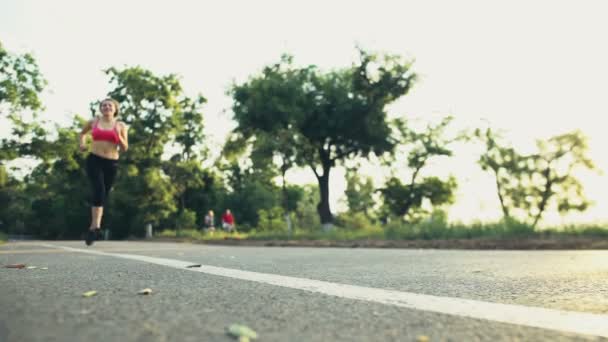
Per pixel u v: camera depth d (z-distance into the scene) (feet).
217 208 218.38
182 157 147.84
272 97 107.34
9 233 288.92
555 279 10.84
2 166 109.60
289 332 5.06
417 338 4.87
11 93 103.04
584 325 5.67
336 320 5.77
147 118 136.26
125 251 25.53
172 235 128.98
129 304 6.51
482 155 141.59
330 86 112.47
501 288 9.14
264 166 117.19
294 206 242.99
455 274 12.03
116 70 134.31
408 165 135.33
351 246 45.37
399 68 111.24
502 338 4.93
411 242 44.96
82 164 152.46
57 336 4.48
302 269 13.19
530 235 44.04
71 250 27.84
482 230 48.67
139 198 136.56
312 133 113.09
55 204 200.64
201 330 4.94
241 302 7.00
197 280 9.80
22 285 8.63
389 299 7.54
